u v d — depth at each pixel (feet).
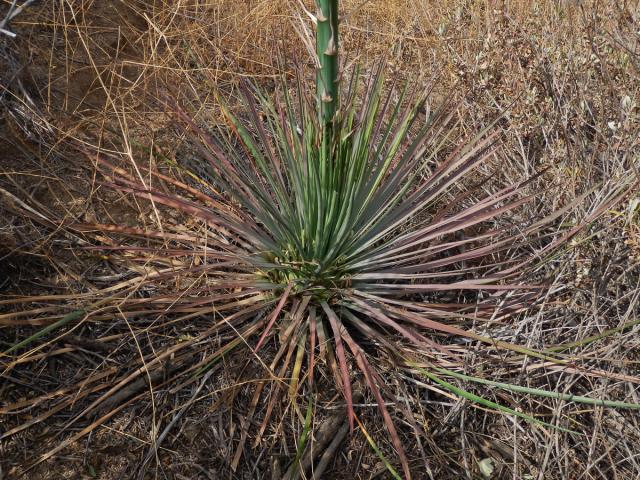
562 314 3.64
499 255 3.98
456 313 3.45
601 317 3.46
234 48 5.03
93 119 4.13
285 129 3.78
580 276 3.34
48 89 3.97
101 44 4.68
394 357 3.37
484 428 3.29
